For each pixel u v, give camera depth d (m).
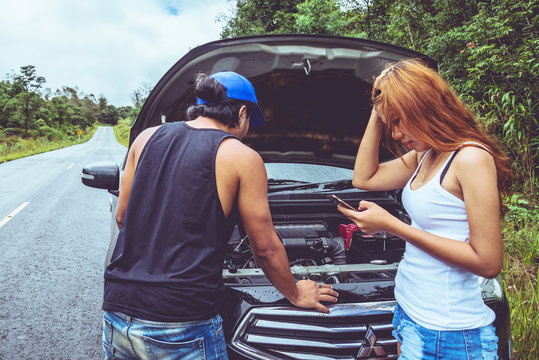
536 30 5.78
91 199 8.05
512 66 5.27
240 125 1.26
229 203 1.11
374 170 1.41
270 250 1.17
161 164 1.15
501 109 4.95
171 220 1.09
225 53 2.04
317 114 2.63
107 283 1.18
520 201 4.28
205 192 1.08
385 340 1.47
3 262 4.30
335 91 2.42
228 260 2.05
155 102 2.14
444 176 1.01
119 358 1.22
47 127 52.91
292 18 11.75
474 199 0.94
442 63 6.79
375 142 1.38
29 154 24.45
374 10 11.77
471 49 5.87
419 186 1.10
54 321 3.03
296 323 1.47
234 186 1.10
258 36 2.01
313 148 2.91
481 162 0.95
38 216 6.50
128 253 1.14
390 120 1.10
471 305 1.07
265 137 2.82
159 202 1.13
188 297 1.06
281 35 2.03
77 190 9.23
